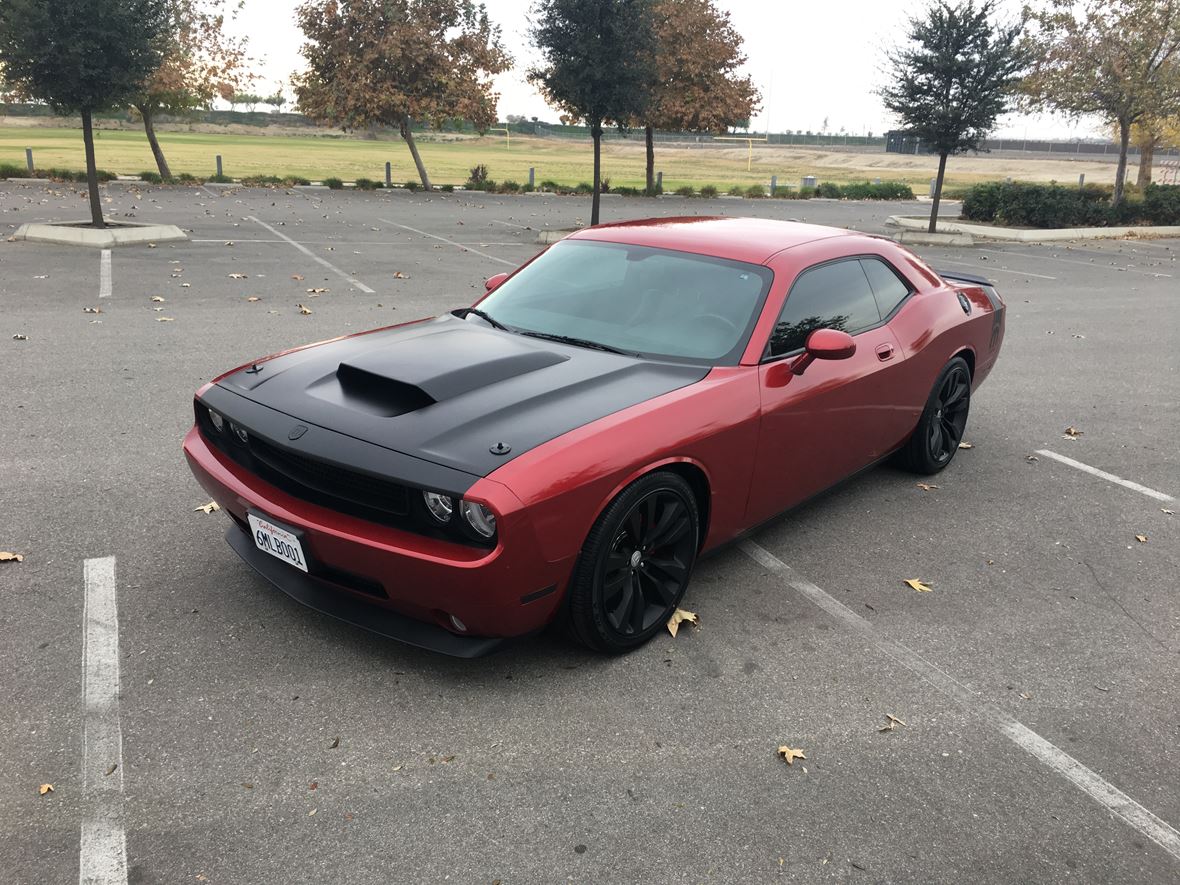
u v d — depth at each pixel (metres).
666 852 2.31
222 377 3.48
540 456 2.70
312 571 2.92
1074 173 59.12
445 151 68.81
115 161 34.62
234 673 2.97
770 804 2.51
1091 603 3.83
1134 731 2.95
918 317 4.68
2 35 11.91
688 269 3.92
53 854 2.21
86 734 2.64
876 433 4.43
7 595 3.37
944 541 4.38
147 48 12.87
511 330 3.84
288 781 2.50
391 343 3.58
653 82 17.03
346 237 15.74
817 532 4.41
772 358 3.62
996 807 2.56
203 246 13.54
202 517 4.13
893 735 2.86
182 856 2.22
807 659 3.27
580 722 2.82
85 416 5.41
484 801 2.46
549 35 16.44
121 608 3.33
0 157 33.97
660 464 3.02
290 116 101.38
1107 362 8.65
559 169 46.41
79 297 9.16
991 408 6.87
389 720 2.78
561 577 2.81
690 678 3.10
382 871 2.21
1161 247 21.20
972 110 19.95
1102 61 22.19
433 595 2.69
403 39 25.64
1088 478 5.39
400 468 2.65
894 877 2.28
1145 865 2.38
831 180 48.28
